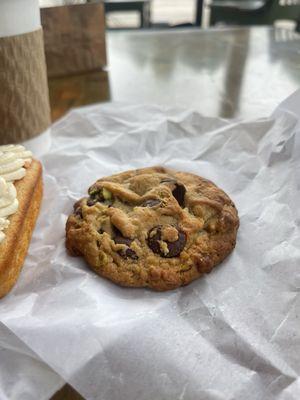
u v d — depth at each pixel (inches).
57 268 6.0
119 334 4.8
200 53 13.7
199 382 4.6
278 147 8.0
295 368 4.8
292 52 13.6
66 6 10.8
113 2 26.9
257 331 5.2
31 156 7.6
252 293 5.7
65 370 4.5
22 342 4.9
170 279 5.8
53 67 11.5
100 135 9.2
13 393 4.6
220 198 7.0
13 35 6.9
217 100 10.4
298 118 7.8
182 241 6.2
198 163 8.4
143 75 12.1
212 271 6.1
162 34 15.7
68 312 5.1
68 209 7.4
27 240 6.5
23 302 5.5
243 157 8.3
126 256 6.0
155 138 9.0
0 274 5.5
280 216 6.9
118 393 4.5
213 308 5.5
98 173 8.2
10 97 7.3
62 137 9.1
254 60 13.0
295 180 7.4
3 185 6.4
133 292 5.8
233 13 23.2
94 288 5.6
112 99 10.6
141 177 7.3
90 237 6.2
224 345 5.0
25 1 6.9
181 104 10.3
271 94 10.6
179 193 6.9
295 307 5.5
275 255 6.3
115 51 14.0
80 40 11.4
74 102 10.5
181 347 4.9
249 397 4.5
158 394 4.5
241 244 6.5
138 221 6.3
